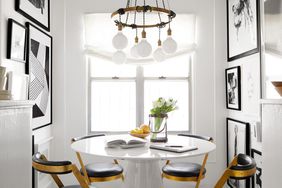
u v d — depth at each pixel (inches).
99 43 141.6
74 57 141.5
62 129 138.8
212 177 142.1
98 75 146.7
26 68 102.7
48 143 133.6
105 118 147.9
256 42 104.3
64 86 139.6
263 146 65.3
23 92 91.7
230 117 137.8
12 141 48.3
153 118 96.2
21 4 98.8
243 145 118.0
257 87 104.7
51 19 138.7
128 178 93.4
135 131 102.7
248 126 113.7
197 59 143.9
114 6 143.0
